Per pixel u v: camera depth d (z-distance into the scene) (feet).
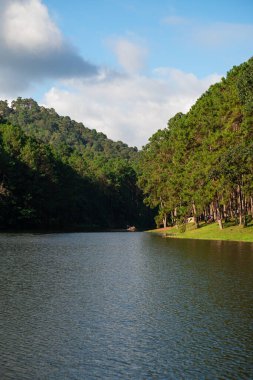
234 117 236.43
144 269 118.73
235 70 256.11
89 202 512.22
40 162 417.08
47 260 137.18
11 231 330.54
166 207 361.51
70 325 65.72
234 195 260.01
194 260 138.21
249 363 51.88
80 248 182.80
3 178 364.58
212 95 289.94
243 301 80.84
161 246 193.57
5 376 47.73
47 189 412.36
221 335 61.67
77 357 53.36
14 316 70.08
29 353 54.39
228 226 257.14
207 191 242.99
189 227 309.83
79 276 106.83
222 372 49.34
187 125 305.53
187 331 63.36
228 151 218.18
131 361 52.26
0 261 132.05
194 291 89.61
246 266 124.06
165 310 74.54
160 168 386.11
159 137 420.36
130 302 80.07
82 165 547.90
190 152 303.89
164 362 52.08
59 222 444.14
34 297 83.30
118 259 142.10
